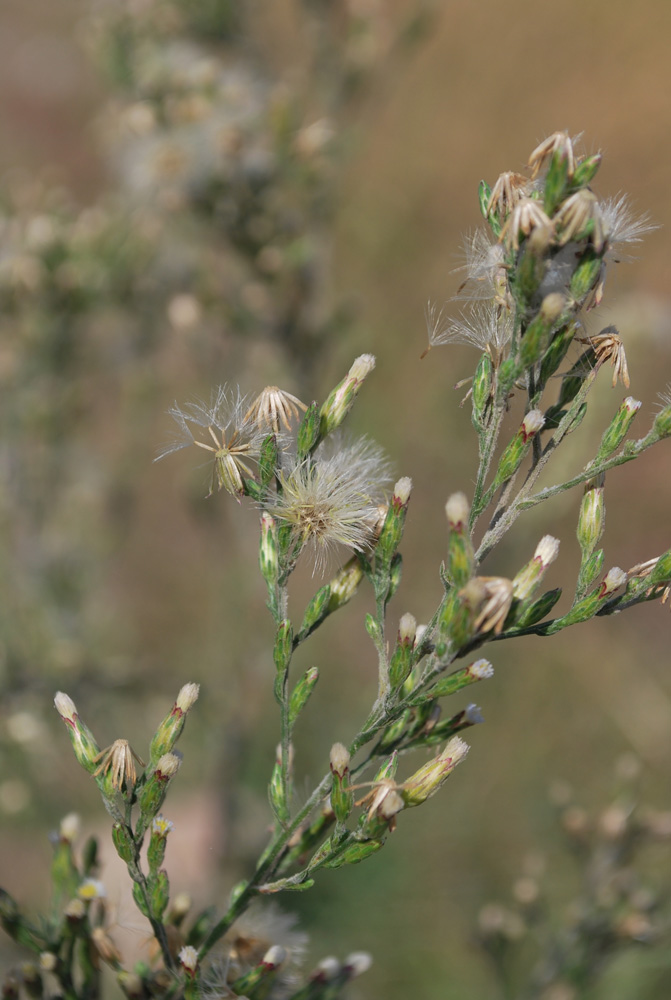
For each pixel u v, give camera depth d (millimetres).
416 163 7562
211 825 3959
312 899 4113
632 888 2820
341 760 1321
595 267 1233
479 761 4844
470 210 7109
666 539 6113
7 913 1697
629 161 7113
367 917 4074
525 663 5227
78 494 4195
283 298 3789
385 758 1446
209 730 3945
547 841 4219
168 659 5043
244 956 1653
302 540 1450
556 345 1326
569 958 2826
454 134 7805
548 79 7879
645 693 5137
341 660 4684
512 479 1381
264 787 4395
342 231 6449
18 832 3936
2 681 3551
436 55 8328
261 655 3902
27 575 3908
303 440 1448
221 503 4102
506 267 1281
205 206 3695
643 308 3742
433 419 4801
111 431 4859
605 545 6129
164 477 5863
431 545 4828
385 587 1439
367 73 4184
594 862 2889
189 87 3797
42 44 10828
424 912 4117
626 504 6234
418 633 1443
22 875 4168
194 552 5609
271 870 1458
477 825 4414
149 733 3918
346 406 1456
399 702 1345
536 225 1214
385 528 1429
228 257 3848
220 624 4039
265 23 4590
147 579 5570
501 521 1369
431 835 4363
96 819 3918
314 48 4203
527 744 4949
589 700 5137
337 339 3854
